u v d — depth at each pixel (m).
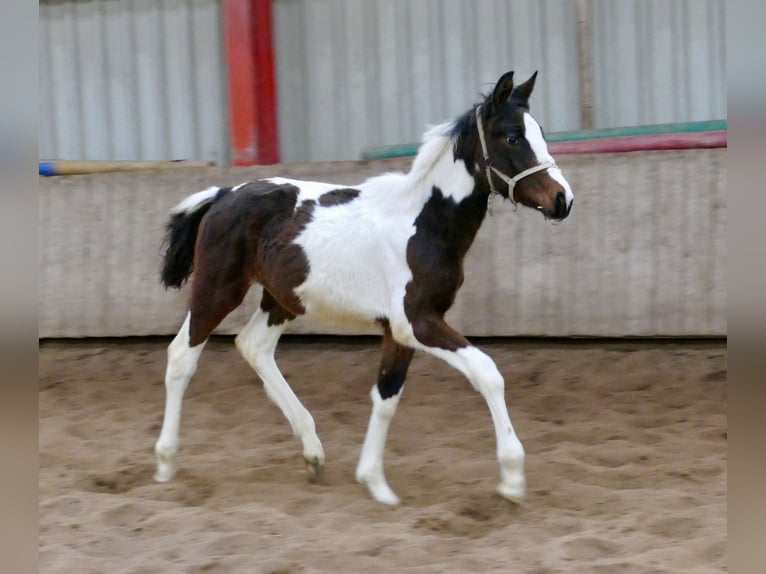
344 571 4.73
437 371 8.84
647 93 9.52
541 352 9.03
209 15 10.22
